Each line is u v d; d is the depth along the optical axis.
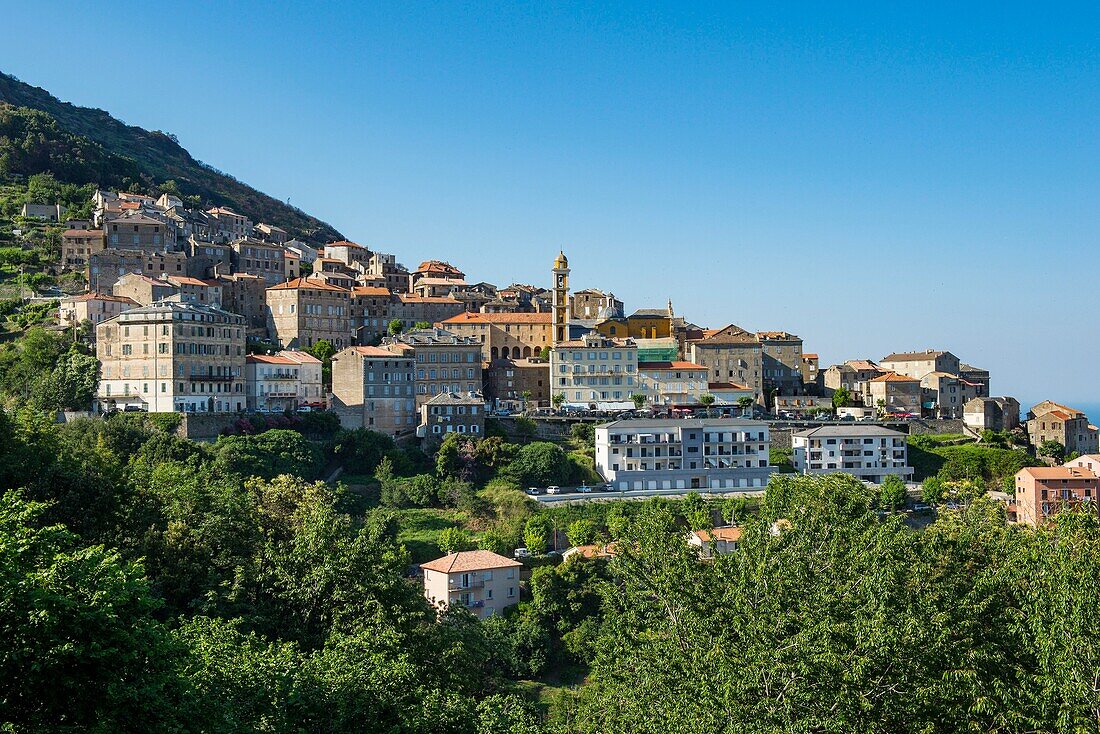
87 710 48.38
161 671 51.78
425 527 197.12
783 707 62.88
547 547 194.88
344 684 67.75
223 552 99.12
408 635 91.44
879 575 71.50
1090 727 60.16
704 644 72.25
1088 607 68.06
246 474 193.25
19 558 51.94
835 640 65.75
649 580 85.69
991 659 68.50
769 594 74.81
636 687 75.06
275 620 92.12
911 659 64.75
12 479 96.81
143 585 52.72
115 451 181.25
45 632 46.69
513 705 85.38
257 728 60.97
